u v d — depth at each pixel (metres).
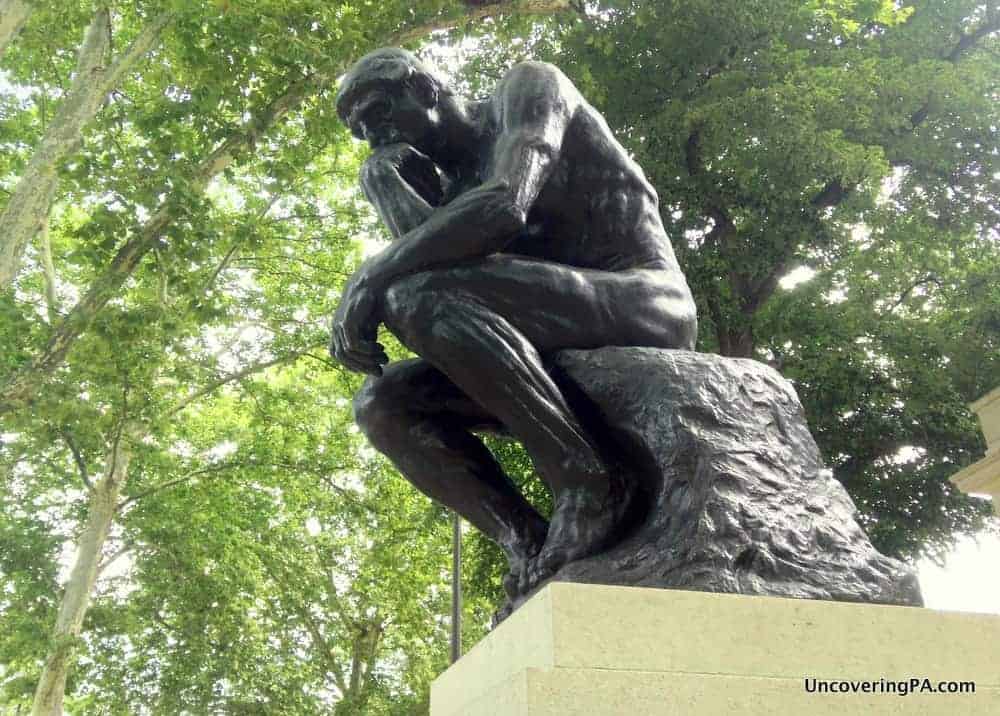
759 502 2.34
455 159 3.05
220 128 11.37
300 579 22.08
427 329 2.48
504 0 12.58
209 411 20.62
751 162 11.37
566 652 1.88
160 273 11.61
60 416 11.25
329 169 16.81
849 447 11.35
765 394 2.58
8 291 12.03
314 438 18.91
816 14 12.28
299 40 10.66
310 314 18.28
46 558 15.90
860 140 12.15
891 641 2.06
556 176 2.90
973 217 12.78
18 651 14.88
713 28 12.04
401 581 20.02
